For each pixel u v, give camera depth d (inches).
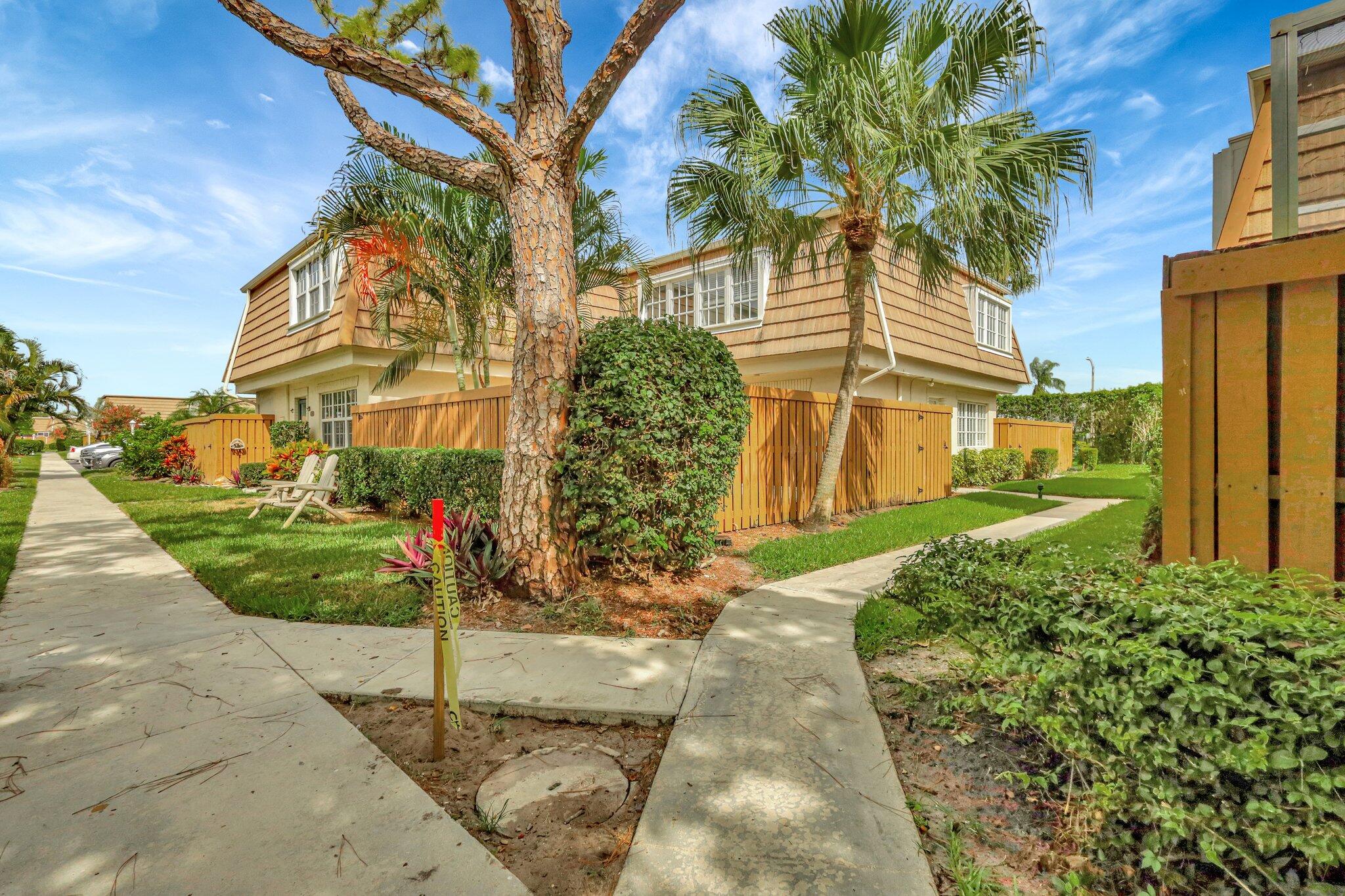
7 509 395.2
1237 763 57.4
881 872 67.6
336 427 553.6
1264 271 89.3
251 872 67.7
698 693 114.9
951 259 335.0
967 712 105.5
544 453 174.2
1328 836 54.5
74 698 113.8
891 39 273.7
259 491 500.1
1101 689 68.2
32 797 82.0
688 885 65.6
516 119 181.8
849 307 323.0
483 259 354.0
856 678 122.1
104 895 64.0
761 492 313.4
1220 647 62.9
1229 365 94.0
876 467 403.9
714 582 202.4
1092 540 260.1
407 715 110.6
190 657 134.9
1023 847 74.2
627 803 84.7
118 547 263.0
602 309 582.6
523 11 166.4
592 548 196.1
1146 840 65.7
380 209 338.0
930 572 108.2
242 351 700.7
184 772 88.5
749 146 272.5
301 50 157.2
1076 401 963.3
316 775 87.9
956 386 631.2
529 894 65.1
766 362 510.0
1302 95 136.1
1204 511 96.0
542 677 123.5
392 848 72.2
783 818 77.1
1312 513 86.1
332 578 202.7
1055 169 255.8
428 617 165.2
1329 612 68.7
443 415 354.9
